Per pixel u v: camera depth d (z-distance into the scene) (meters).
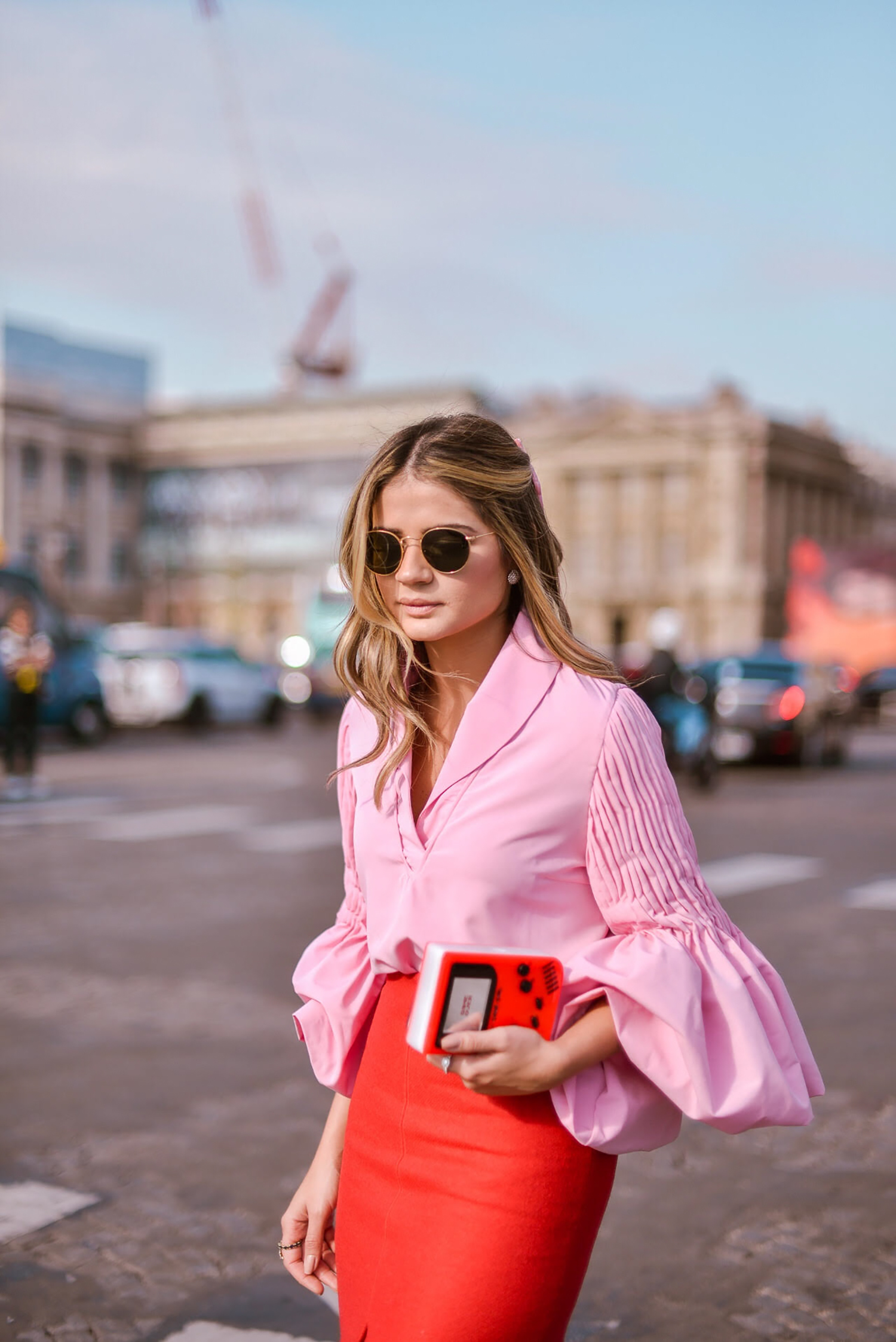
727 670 19.70
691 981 1.48
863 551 54.94
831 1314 3.09
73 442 91.19
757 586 81.56
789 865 9.83
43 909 7.74
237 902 8.02
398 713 1.65
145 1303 3.09
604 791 1.54
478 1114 1.52
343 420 86.00
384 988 1.67
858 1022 5.54
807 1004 5.81
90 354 97.38
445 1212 1.51
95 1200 3.67
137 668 24.84
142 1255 3.35
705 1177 3.94
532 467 1.66
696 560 83.25
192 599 91.38
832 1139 4.25
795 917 7.80
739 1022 1.48
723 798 14.98
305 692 29.61
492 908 1.53
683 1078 1.46
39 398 88.12
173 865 9.35
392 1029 1.62
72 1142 4.11
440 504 1.58
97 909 7.77
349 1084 1.75
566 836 1.55
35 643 13.82
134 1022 5.44
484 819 1.54
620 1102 1.51
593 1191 1.53
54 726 20.19
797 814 13.27
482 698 1.57
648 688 15.11
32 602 19.75
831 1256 3.39
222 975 6.23
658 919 1.54
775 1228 3.57
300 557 87.31
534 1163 1.50
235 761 18.36
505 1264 1.48
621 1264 3.36
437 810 1.57
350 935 1.75
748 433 82.19
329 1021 1.72
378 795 1.62
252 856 9.80
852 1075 4.87
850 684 28.62
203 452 91.12
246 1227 3.51
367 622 1.69
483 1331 1.47
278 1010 5.62
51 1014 5.54
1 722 16.95
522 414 88.94
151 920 7.46
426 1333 1.48
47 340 94.50
